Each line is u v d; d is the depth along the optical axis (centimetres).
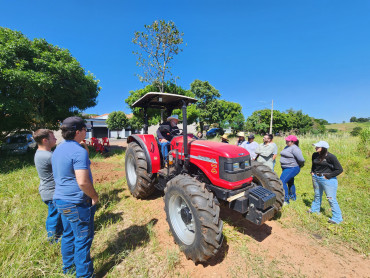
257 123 2861
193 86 2869
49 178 252
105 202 391
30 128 1072
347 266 230
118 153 1175
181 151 321
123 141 2323
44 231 266
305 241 277
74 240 204
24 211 319
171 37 1022
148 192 401
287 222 325
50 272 199
